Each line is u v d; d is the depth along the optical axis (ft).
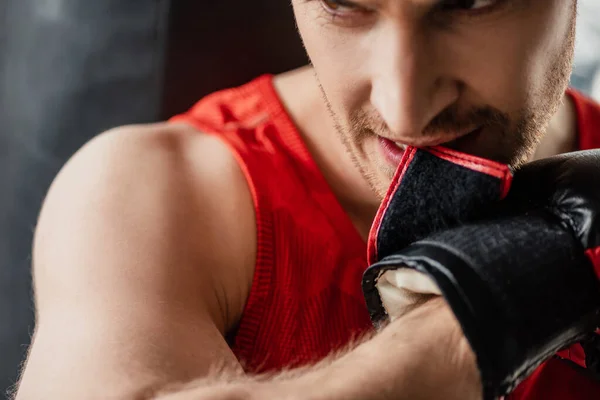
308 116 2.94
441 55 2.03
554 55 2.27
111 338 2.13
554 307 1.81
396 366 1.82
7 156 3.96
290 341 2.68
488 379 1.73
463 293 1.76
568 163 2.08
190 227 2.56
